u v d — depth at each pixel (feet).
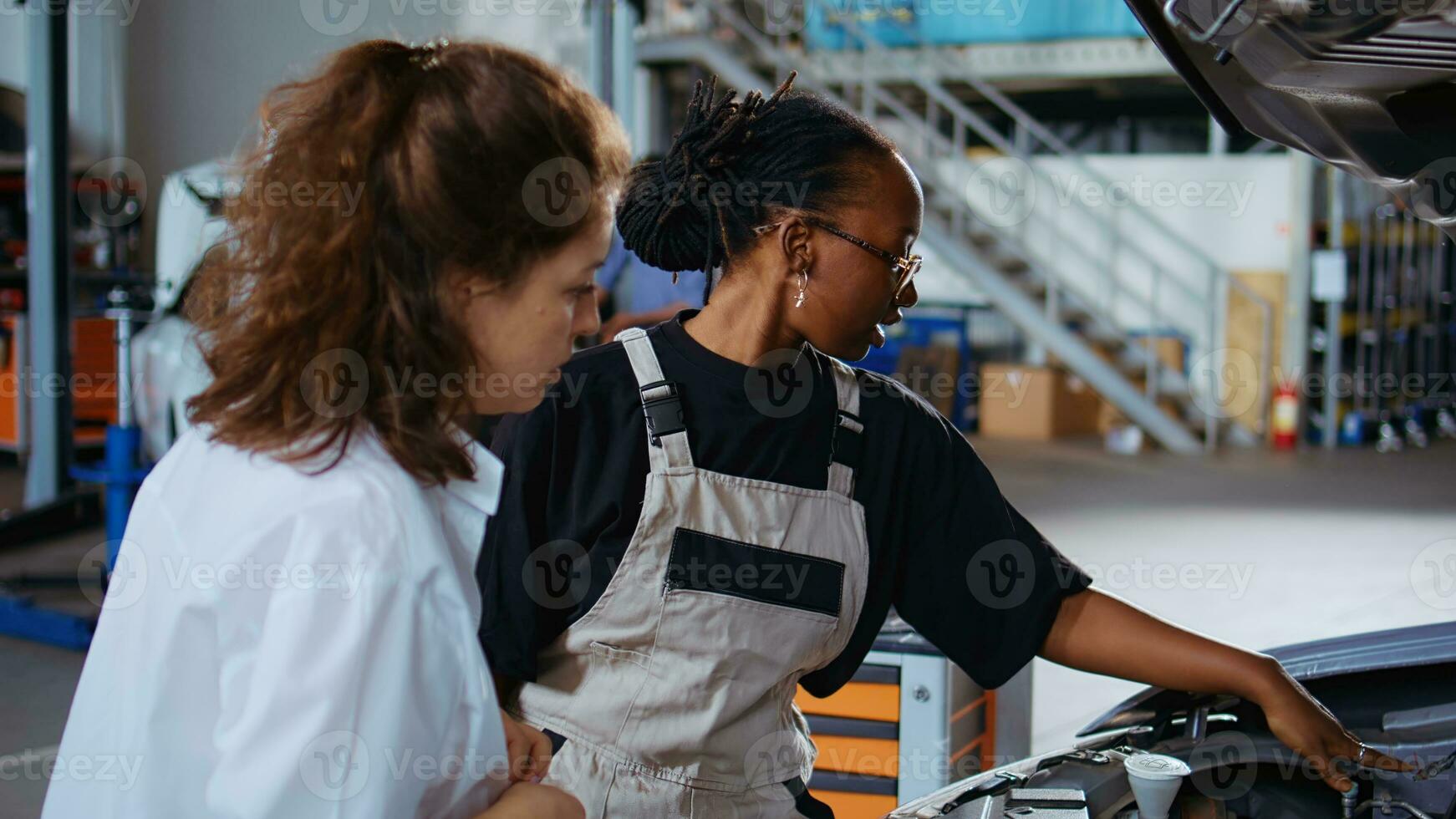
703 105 3.60
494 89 2.32
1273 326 30.96
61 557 16.26
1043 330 28.55
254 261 2.33
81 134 26.18
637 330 3.77
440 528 2.34
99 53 26.27
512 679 3.74
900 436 3.89
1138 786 3.75
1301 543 17.85
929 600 4.02
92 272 22.82
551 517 3.56
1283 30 3.03
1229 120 3.69
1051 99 36.19
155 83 26.50
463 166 2.26
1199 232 31.24
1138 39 30.30
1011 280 30.17
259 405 2.25
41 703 10.53
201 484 2.36
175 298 14.52
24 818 8.02
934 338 31.94
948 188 31.17
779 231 3.49
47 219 18.20
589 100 2.52
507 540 3.51
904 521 3.95
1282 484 23.85
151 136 26.68
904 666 5.83
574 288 2.49
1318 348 31.30
